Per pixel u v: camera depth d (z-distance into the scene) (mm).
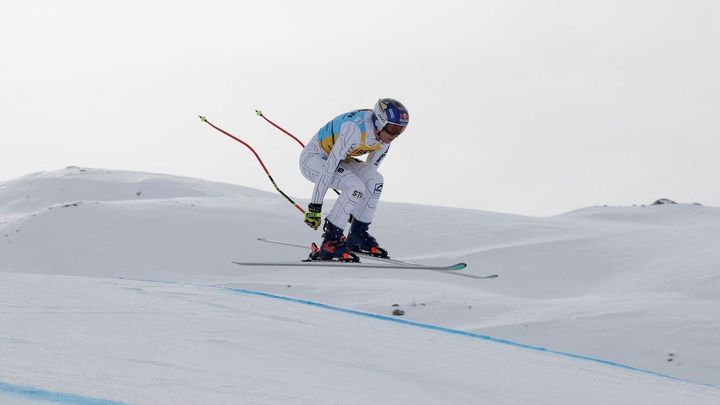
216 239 42031
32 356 5641
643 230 48375
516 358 10211
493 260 40812
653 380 10742
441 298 31312
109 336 6777
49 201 61375
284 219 46281
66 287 9523
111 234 42125
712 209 57125
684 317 27828
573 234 46375
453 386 7160
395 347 8859
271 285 33938
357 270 38094
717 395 10398
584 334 26078
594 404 7730
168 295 10250
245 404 5160
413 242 44844
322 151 14047
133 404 4742
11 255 41281
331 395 5816
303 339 8195
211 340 7309
